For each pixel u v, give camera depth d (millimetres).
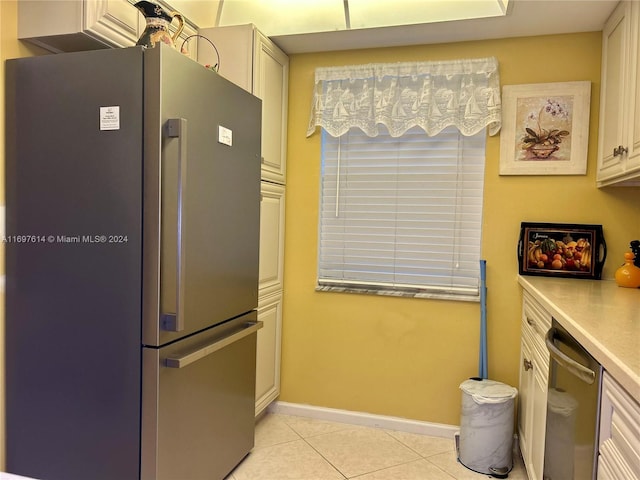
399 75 2510
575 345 1269
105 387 1504
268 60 2457
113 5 1646
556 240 2352
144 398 1470
